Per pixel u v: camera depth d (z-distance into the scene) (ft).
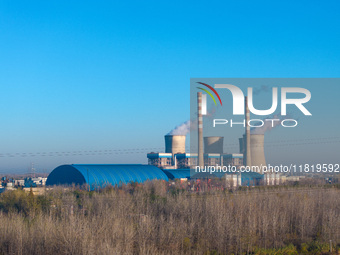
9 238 140.05
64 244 131.64
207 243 149.48
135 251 136.87
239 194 198.59
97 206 186.60
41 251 136.05
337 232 165.58
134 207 199.00
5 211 195.52
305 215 178.40
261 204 194.49
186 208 182.91
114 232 137.08
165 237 146.00
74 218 148.15
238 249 147.13
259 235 162.61
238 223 164.66
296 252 147.64
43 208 191.01
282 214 183.62
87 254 124.47
